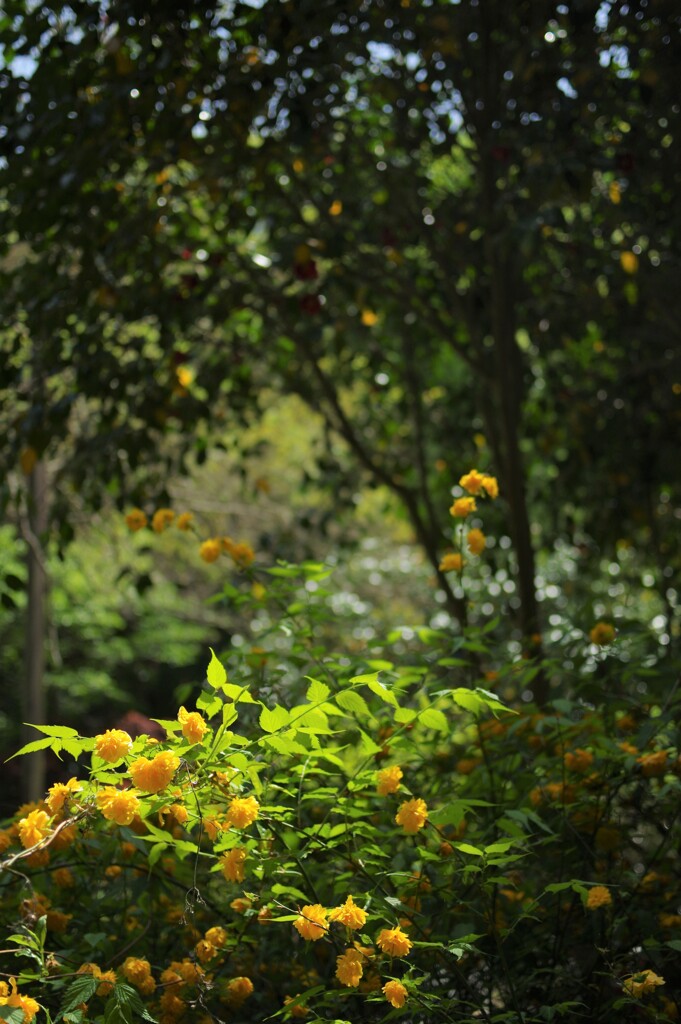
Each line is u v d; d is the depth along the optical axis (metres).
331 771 2.36
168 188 4.17
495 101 4.16
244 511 8.27
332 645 3.79
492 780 2.51
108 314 4.13
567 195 3.60
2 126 3.83
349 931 1.87
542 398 5.32
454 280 4.77
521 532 4.59
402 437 5.72
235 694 1.83
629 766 2.28
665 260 4.32
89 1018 2.07
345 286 4.68
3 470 4.07
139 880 2.22
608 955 2.12
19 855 1.77
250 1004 2.44
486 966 2.43
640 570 5.89
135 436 4.14
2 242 4.07
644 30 3.58
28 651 6.67
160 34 3.69
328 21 3.62
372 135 4.76
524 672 2.70
